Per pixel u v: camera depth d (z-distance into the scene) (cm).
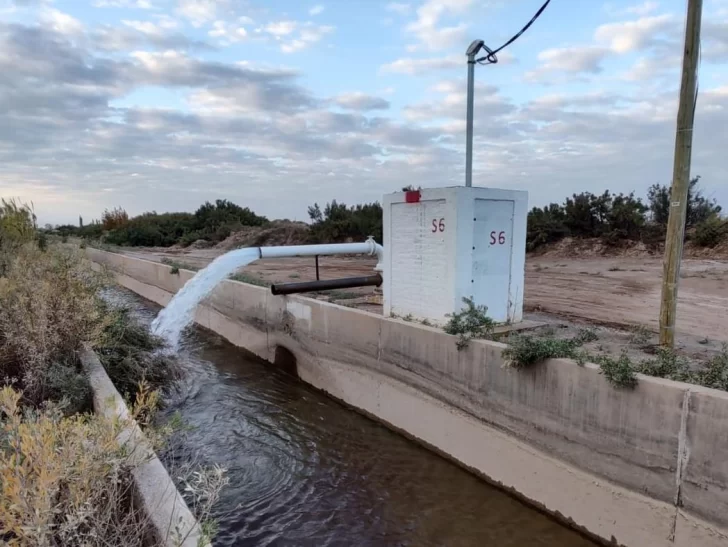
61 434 266
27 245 1011
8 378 529
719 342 655
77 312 614
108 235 4756
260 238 3550
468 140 783
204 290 1160
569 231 2116
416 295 747
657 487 416
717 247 1616
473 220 698
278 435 705
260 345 1139
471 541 469
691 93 551
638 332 684
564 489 492
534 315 868
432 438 662
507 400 554
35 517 203
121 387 640
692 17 542
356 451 662
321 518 506
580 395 475
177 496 301
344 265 2109
